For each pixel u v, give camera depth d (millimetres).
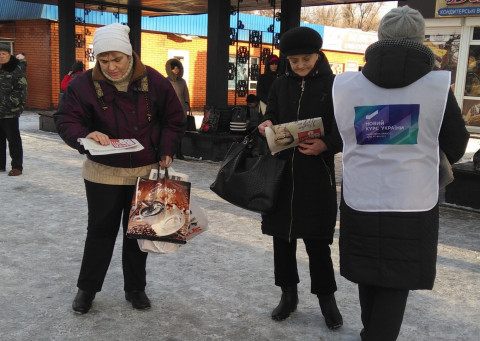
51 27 16031
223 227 4883
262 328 2949
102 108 2850
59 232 4570
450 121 2002
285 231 2814
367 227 2070
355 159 2131
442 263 4074
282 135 2600
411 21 2029
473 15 11797
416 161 2023
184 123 3076
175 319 3035
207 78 8461
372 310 2172
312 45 2615
